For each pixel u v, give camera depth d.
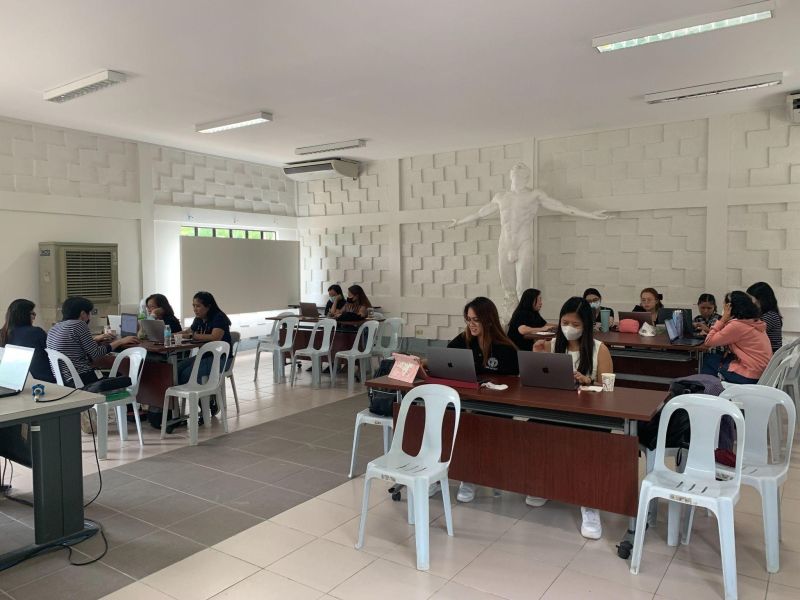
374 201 9.83
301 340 7.90
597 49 4.59
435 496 3.73
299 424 5.47
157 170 8.41
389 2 3.82
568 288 8.16
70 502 3.14
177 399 5.34
